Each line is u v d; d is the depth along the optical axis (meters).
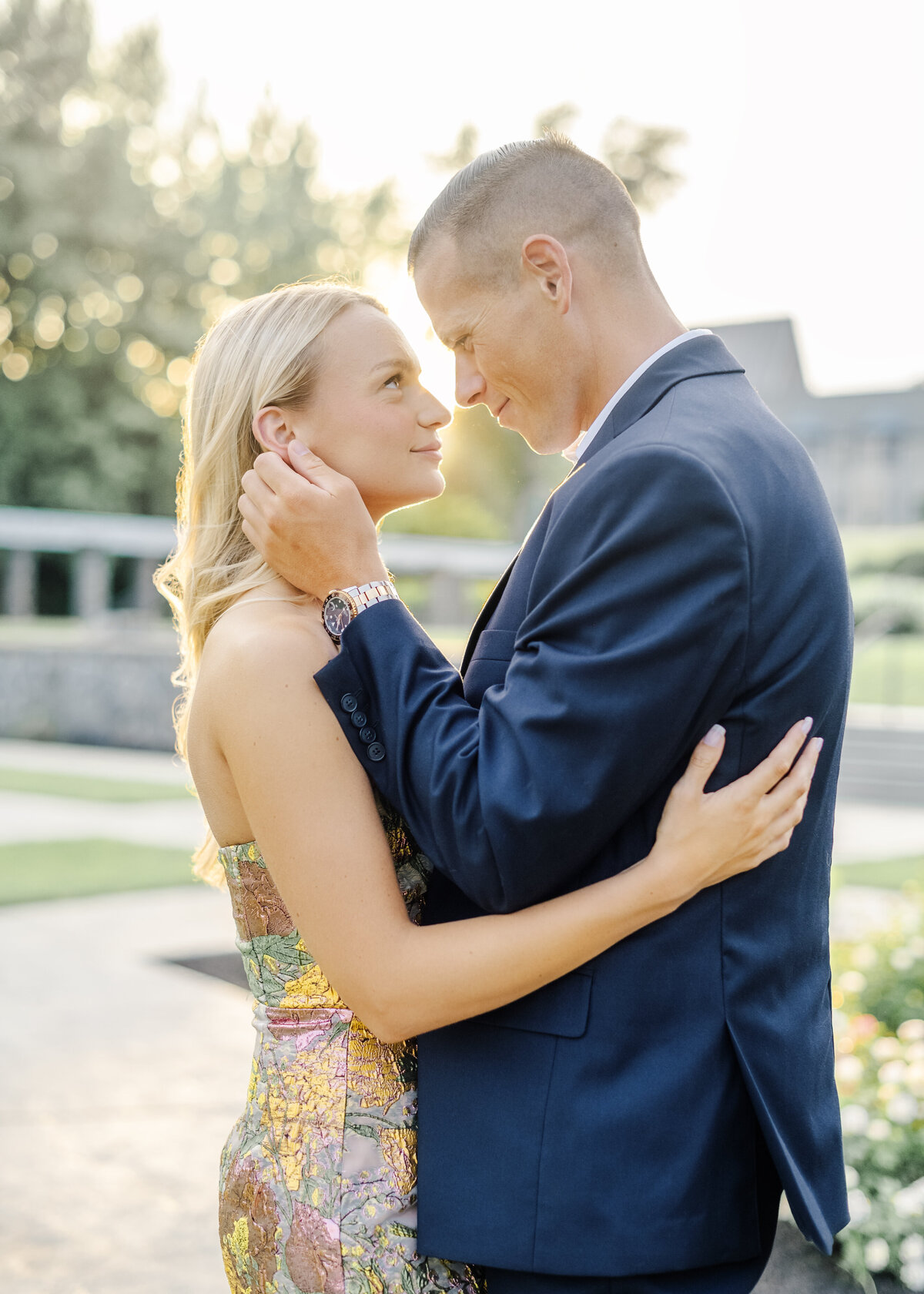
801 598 1.30
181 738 1.72
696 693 1.21
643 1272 1.24
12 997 4.92
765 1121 1.27
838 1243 2.63
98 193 33.41
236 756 1.39
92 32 34.66
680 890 1.26
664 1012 1.29
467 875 1.27
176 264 34.47
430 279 1.54
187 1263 2.91
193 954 5.57
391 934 1.33
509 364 1.52
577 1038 1.30
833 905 5.02
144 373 34.16
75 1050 4.33
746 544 1.22
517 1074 1.32
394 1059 1.45
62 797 10.70
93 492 32.47
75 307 33.69
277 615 1.46
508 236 1.48
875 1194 2.67
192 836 8.68
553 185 1.47
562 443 1.56
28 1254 2.95
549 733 1.21
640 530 1.21
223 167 35.69
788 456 1.37
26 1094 3.93
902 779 11.55
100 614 22.94
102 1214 3.16
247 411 1.57
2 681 16.31
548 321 1.49
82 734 15.79
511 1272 1.33
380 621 1.37
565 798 1.20
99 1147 3.55
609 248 1.49
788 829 1.29
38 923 6.13
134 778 12.27
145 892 6.84
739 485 1.25
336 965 1.35
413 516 37.78
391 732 1.33
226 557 1.61
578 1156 1.26
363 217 37.78
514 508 38.22
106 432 32.84
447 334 1.56
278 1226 1.41
